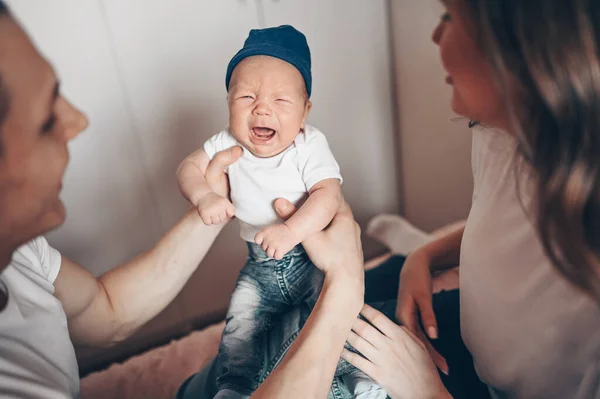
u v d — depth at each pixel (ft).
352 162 6.56
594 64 1.63
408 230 5.29
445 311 3.51
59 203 2.22
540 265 2.30
